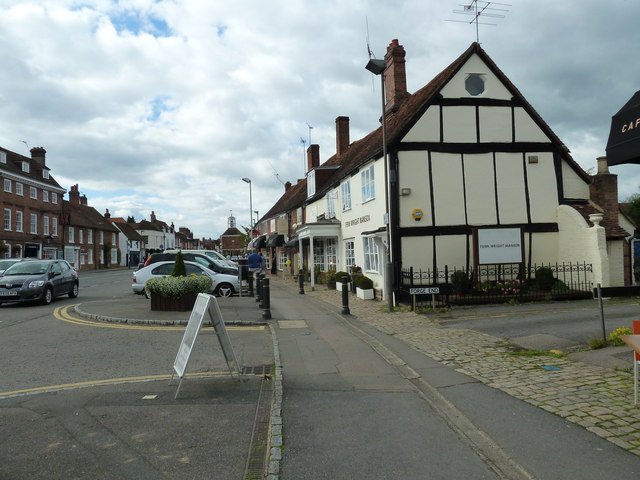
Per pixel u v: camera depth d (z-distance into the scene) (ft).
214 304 20.48
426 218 47.96
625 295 28.32
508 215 49.42
